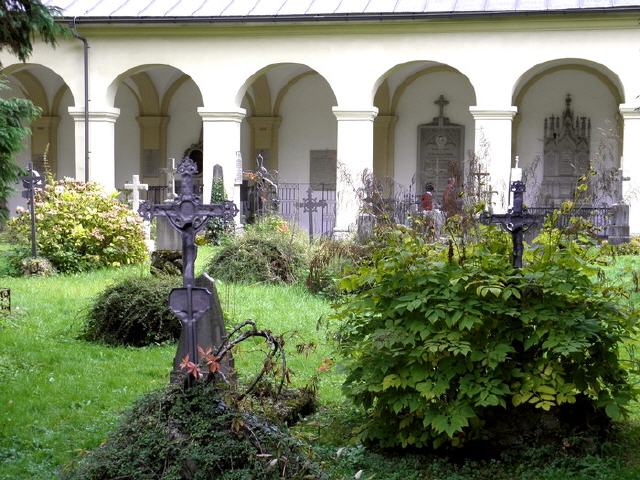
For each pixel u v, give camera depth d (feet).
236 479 19.77
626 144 80.38
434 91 102.99
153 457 20.34
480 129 83.46
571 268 24.40
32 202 60.34
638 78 80.33
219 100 88.38
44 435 26.94
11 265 61.36
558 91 98.63
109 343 39.58
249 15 85.87
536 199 77.87
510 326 23.71
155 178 109.81
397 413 24.12
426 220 34.76
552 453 23.97
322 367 25.48
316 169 106.63
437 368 23.53
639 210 79.00
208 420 20.61
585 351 23.75
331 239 55.11
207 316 28.19
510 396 24.29
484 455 24.54
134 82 108.27
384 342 23.43
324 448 25.13
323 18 84.43
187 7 89.56
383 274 24.95
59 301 48.47
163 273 45.01
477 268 23.99
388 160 103.96
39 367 35.24
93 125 90.02
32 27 43.21
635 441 25.16
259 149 107.45
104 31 88.99
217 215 23.25
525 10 80.74
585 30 80.94
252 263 54.29
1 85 46.50
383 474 23.56
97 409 29.84
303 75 105.91
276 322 43.45
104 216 62.69
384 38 84.99
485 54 83.05
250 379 29.07
